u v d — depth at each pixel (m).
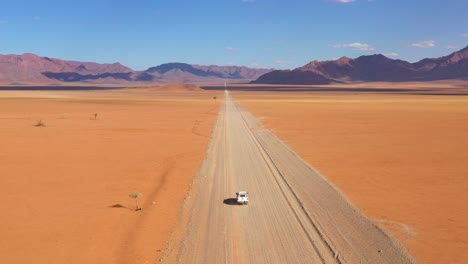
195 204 31.75
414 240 25.59
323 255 22.91
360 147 58.50
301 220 28.31
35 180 38.47
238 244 24.23
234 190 35.88
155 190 35.50
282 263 21.89
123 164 45.94
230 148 57.44
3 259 22.14
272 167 45.28
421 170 44.22
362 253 23.34
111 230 26.30
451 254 23.64
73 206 31.02
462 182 39.31
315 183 38.47
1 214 29.14
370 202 33.12
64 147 56.41
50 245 23.97
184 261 22.06
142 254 22.91
